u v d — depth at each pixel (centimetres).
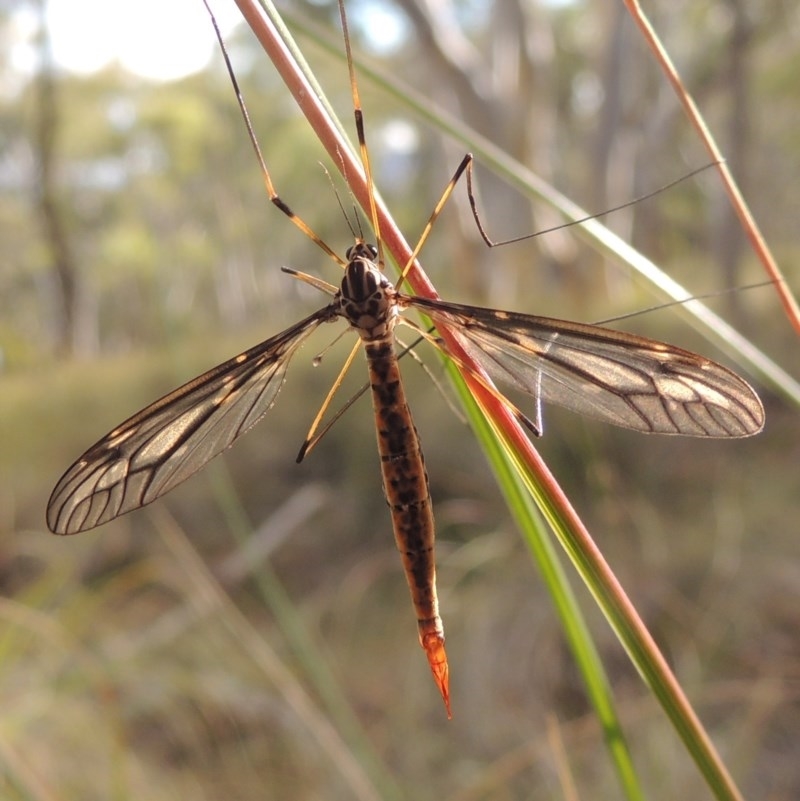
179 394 5
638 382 5
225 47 5
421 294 5
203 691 12
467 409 5
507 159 6
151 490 5
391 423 6
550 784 10
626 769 5
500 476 5
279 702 12
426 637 6
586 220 5
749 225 5
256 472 20
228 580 16
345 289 6
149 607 15
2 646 11
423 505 6
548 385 5
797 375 19
